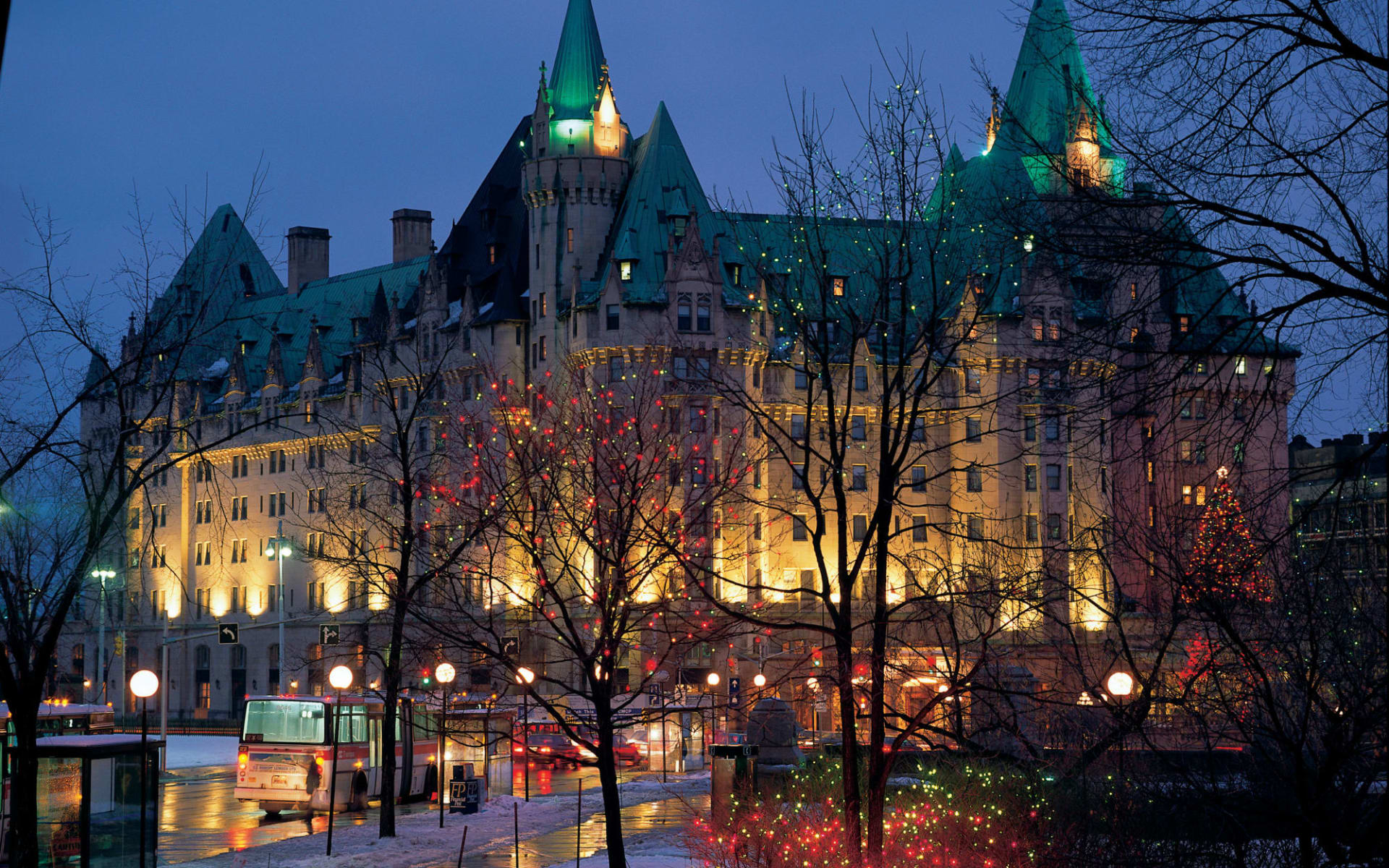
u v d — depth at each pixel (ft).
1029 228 54.49
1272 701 56.44
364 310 457.27
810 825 87.25
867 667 86.17
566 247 394.73
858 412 348.79
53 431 89.97
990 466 77.82
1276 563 59.11
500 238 419.54
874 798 74.13
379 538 261.24
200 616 464.65
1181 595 64.59
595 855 112.37
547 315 390.42
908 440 77.25
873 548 81.76
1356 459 49.47
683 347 123.95
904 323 77.97
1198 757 77.61
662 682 210.59
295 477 441.68
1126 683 82.33
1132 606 83.82
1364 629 55.72
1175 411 52.16
